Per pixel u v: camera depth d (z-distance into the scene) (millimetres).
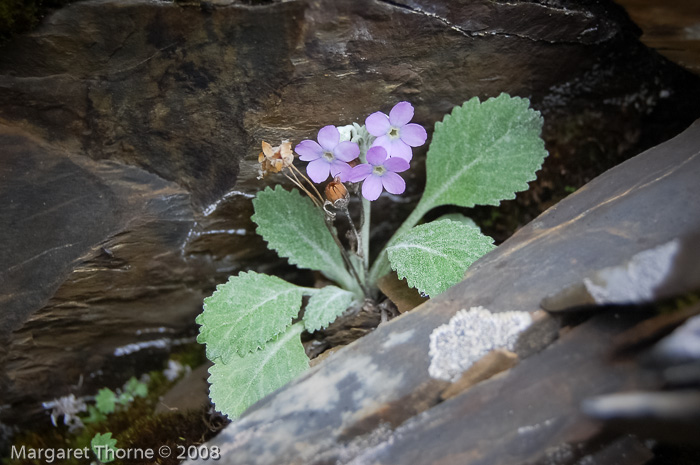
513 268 168
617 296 145
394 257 188
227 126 195
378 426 154
